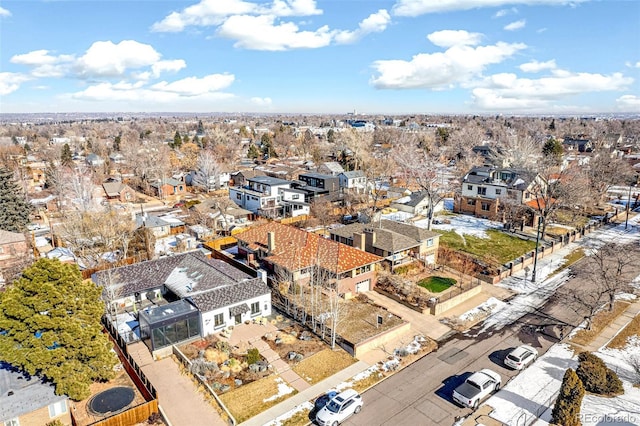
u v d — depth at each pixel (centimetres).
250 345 3256
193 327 3309
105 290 3672
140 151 11919
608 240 5822
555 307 3944
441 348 3288
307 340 3334
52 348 2448
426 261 4950
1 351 2305
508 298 4156
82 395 2356
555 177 7194
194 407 2578
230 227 6519
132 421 2419
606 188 7544
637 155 12162
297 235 4647
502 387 2794
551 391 2739
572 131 18638
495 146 12388
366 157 10938
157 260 4334
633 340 3325
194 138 17812
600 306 3656
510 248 5472
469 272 4719
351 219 6969
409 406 2611
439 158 10725
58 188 7600
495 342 3366
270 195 7325
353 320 3606
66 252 5309
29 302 2384
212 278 3900
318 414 2450
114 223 5441
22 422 2283
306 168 11312
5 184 6147
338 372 2947
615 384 2672
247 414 2527
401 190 8338
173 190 9531
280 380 2852
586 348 3234
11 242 4966
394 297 4069
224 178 10369
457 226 6544
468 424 2447
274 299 4028
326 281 3888
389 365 3022
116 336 3294
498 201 6888
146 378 2767
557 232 6097
